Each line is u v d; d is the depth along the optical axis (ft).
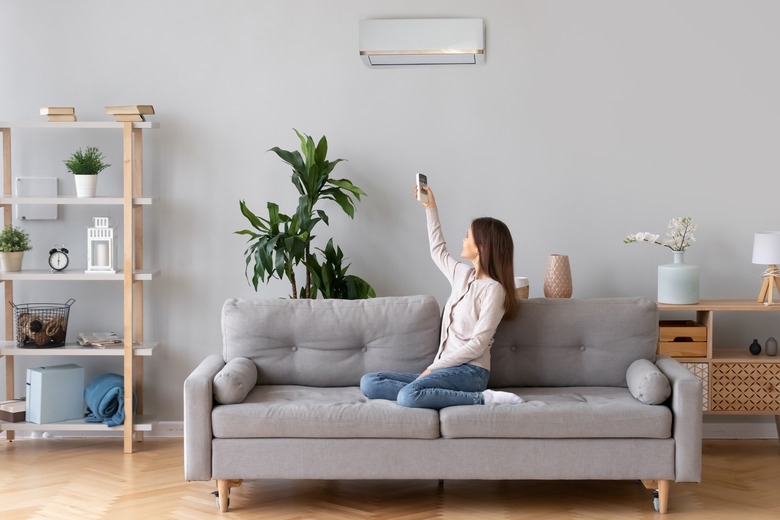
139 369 15.75
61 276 14.76
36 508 12.10
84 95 15.74
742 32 15.61
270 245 14.33
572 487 13.15
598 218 15.87
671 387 11.83
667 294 14.76
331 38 15.72
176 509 12.11
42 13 15.65
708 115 15.71
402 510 12.12
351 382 13.38
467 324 12.73
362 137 15.84
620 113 15.74
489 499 12.60
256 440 11.69
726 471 13.87
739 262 15.85
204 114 15.83
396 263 15.99
